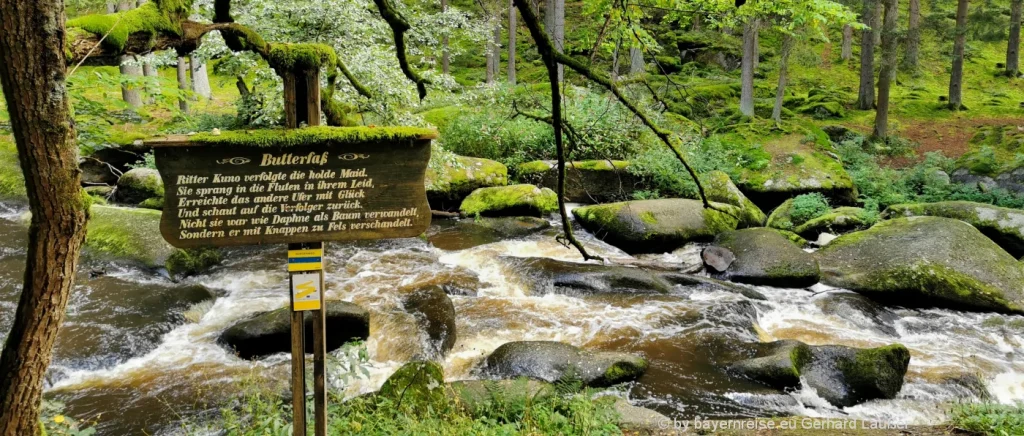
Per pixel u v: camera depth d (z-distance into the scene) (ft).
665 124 51.31
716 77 77.77
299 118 10.51
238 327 22.80
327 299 27.96
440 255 36.22
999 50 93.35
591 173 47.21
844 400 20.21
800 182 47.73
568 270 30.91
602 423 16.52
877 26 60.29
